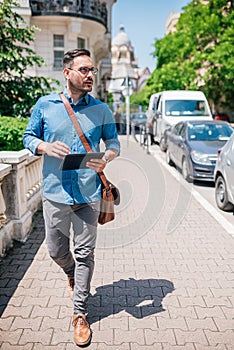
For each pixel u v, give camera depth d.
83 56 2.80
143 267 4.39
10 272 4.18
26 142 2.87
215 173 7.27
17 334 3.05
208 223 6.18
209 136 10.14
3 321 3.23
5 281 3.95
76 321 3.02
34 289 3.79
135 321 3.26
